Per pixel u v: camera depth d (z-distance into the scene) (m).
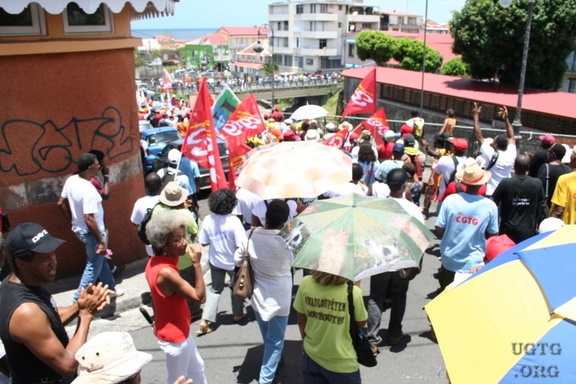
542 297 2.26
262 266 4.33
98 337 2.58
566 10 23.23
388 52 47.97
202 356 5.14
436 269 7.19
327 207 3.80
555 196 5.85
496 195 5.88
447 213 5.09
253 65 98.19
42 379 2.84
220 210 5.32
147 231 3.65
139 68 82.88
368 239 3.39
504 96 23.44
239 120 7.68
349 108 10.76
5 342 2.75
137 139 7.55
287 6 91.25
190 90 59.44
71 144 6.46
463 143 7.65
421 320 5.74
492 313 2.34
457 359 2.34
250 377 4.77
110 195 7.02
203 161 6.62
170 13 7.29
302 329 3.71
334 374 3.48
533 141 14.71
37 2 5.36
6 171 5.96
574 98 21.81
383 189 6.31
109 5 5.96
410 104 30.17
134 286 6.61
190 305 5.78
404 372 4.77
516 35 24.34
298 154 4.99
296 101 71.69
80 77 6.41
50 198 6.37
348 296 3.41
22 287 2.79
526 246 2.67
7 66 5.78
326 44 86.00
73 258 6.71
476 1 25.55
